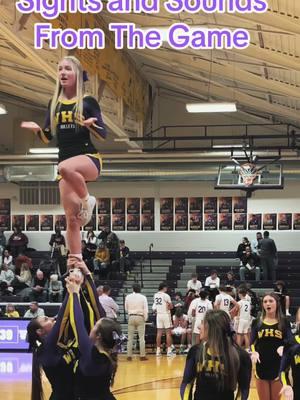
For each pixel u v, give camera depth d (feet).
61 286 55.52
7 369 39.50
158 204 74.13
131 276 66.59
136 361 45.39
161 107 70.90
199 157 69.41
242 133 70.28
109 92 46.42
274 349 20.42
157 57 47.67
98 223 74.64
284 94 45.73
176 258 72.49
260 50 36.24
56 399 13.52
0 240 69.62
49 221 74.69
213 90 55.57
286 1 28.27
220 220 73.10
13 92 61.31
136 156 70.33
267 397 20.68
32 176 69.87
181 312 51.01
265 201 72.38
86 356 12.96
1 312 51.19
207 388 13.85
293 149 62.23
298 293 61.82
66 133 13.19
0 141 71.72
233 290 49.21
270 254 62.80
